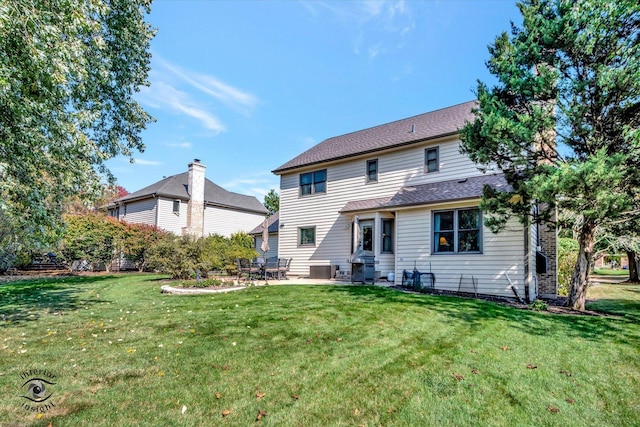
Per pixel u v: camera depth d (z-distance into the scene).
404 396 3.59
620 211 5.90
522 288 9.27
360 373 4.07
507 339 5.23
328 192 15.93
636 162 6.45
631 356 4.63
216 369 4.13
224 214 27.11
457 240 10.59
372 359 4.46
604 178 5.60
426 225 11.21
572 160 7.05
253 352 4.67
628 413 3.41
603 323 6.17
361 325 5.89
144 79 12.09
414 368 4.21
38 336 5.42
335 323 6.01
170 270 13.58
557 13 6.80
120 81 11.06
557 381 3.96
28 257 17.42
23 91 5.46
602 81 6.06
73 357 4.47
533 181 6.55
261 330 5.64
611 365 4.37
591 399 3.63
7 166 5.14
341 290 9.51
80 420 3.06
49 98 5.84
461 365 4.31
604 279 20.98
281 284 11.50
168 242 14.38
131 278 14.80
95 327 5.94
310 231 16.47
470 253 10.27
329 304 7.47
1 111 5.32
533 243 10.12
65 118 6.42
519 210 7.65
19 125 5.53
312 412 3.29
